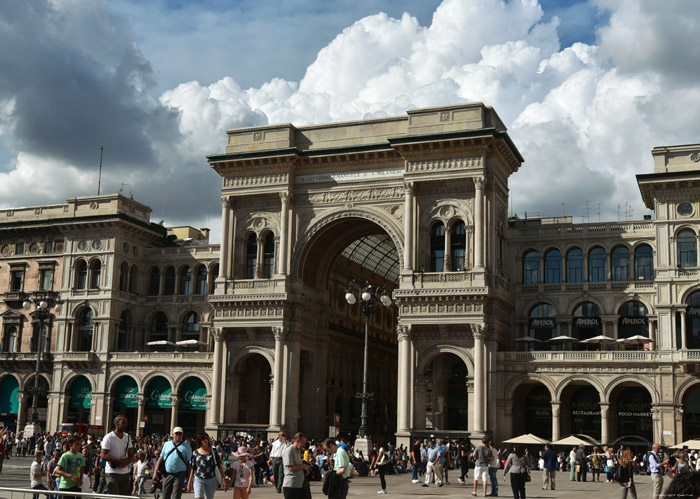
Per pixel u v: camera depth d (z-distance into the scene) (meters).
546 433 83.12
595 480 63.66
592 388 82.38
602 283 84.50
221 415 88.06
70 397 103.44
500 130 87.50
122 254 105.94
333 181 88.56
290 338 87.12
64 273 106.44
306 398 90.75
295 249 88.75
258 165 90.12
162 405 98.88
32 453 79.94
